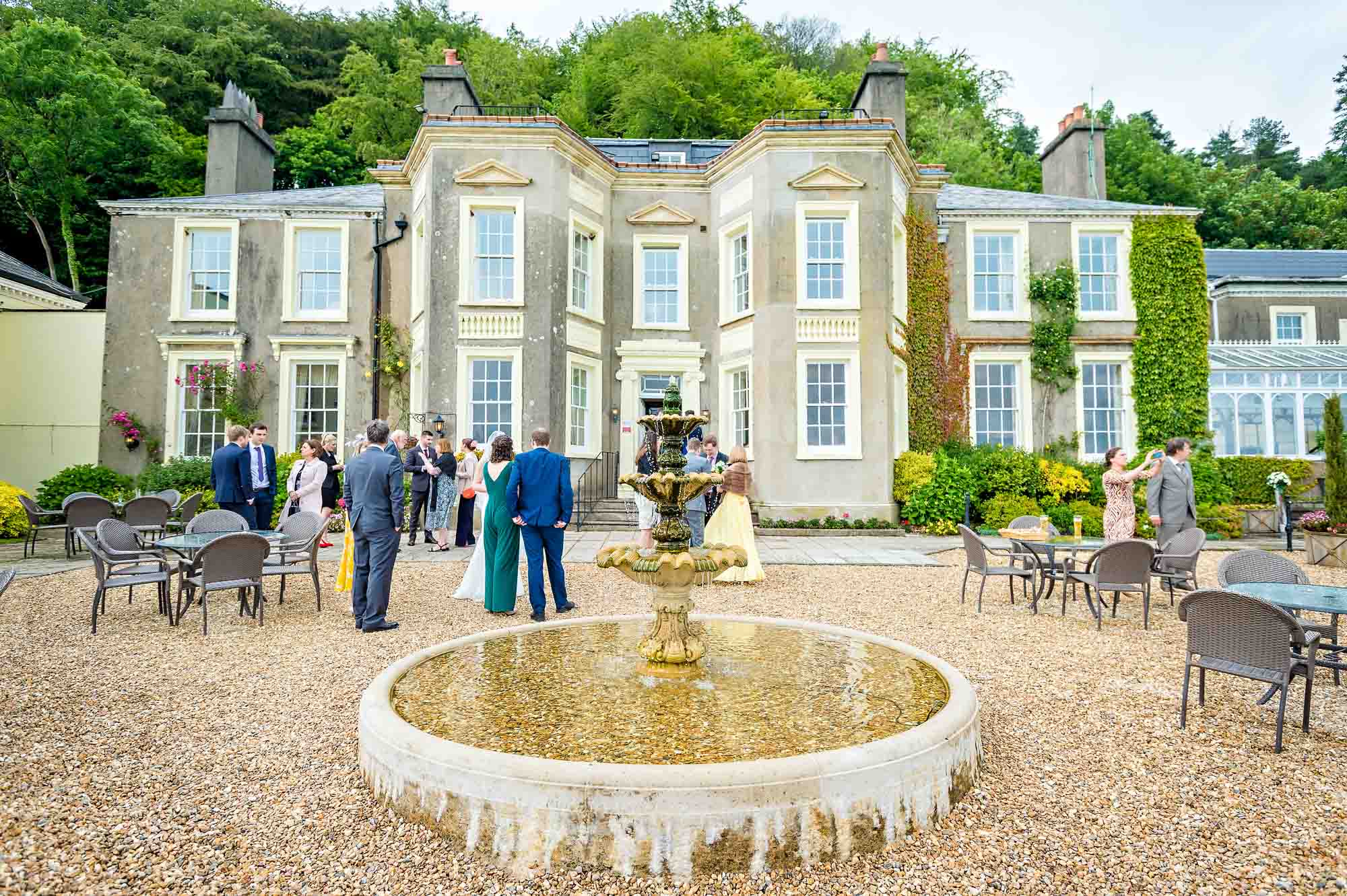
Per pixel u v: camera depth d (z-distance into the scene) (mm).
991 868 2768
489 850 2795
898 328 16375
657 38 30297
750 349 15945
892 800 2924
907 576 9953
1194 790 3438
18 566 10078
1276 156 50938
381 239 17531
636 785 2682
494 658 4688
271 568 7727
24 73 23453
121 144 25672
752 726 3451
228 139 19547
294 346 17344
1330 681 5352
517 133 15383
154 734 4117
